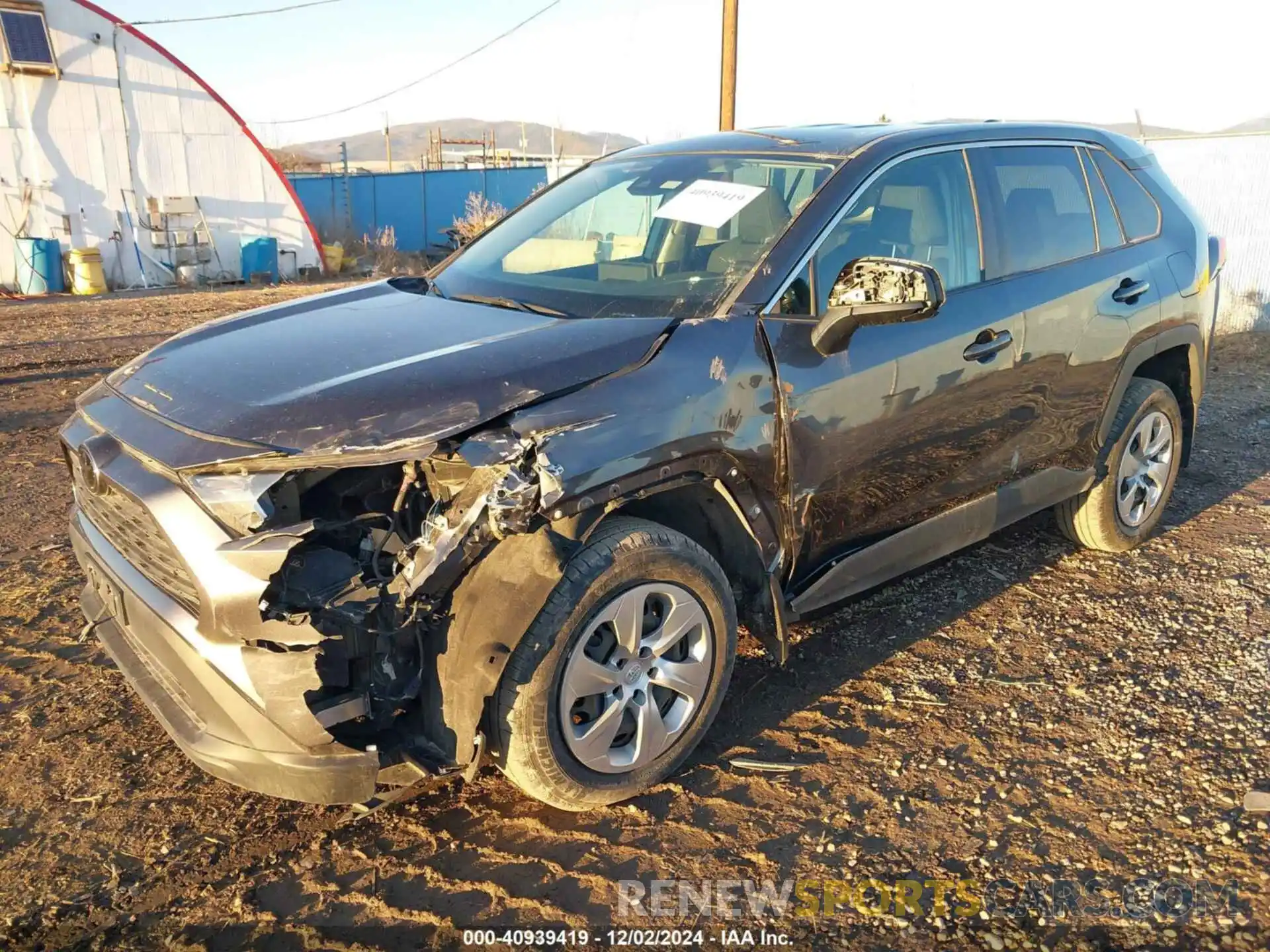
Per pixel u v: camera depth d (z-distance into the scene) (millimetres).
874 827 2910
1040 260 4074
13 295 18656
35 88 18500
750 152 3852
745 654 3881
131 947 2432
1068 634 4074
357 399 2598
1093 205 4461
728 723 3434
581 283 3543
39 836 2822
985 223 3881
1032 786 3096
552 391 2691
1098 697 3600
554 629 2635
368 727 2654
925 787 3094
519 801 3014
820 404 3184
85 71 18922
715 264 3342
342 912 2564
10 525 5211
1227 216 12117
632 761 2918
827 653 3918
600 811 2969
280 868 2717
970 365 3631
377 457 2447
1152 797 3037
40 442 6984
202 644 2445
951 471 3748
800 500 3207
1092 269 4262
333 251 23953
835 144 3707
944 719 3461
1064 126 4562
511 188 34875
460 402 2600
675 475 2846
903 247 3586
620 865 2748
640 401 2787
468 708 2572
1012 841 2850
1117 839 2854
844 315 3088
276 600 2408
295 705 2414
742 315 3113
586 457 2621
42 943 2439
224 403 2689
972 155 3953
